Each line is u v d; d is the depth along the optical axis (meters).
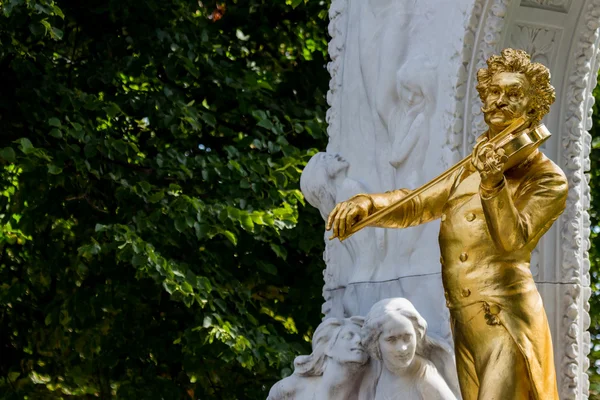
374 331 7.78
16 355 15.46
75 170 14.42
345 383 8.20
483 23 8.21
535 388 5.74
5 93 14.62
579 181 8.38
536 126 5.80
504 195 5.56
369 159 9.05
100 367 14.98
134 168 14.59
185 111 14.63
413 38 8.78
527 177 5.85
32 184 14.27
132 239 13.62
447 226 6.02
